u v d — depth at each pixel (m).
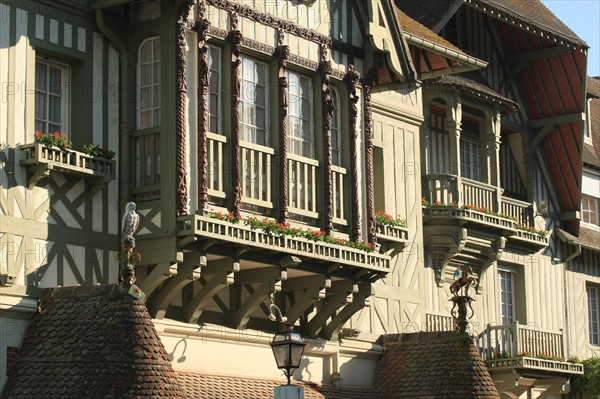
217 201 22.30
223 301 23.61
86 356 19.38
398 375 26.56
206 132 22.06
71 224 21.09
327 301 25.09
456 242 29.86
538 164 34.78
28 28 20.88
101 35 22.06
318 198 24.25
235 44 22.84
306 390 24.77
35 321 20.22
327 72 24.70
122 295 19.77
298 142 24.23
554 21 33.66
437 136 30.91
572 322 35.22
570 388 34.38
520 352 31.11
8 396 19.48
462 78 31.14
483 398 25.36
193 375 22.58
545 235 33.41
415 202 28.98
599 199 37.22
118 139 22.08
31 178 20.48
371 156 25.45
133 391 19.02
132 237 20.09
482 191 31.14
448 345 26.17
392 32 25.98
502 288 33.00
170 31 21.91
